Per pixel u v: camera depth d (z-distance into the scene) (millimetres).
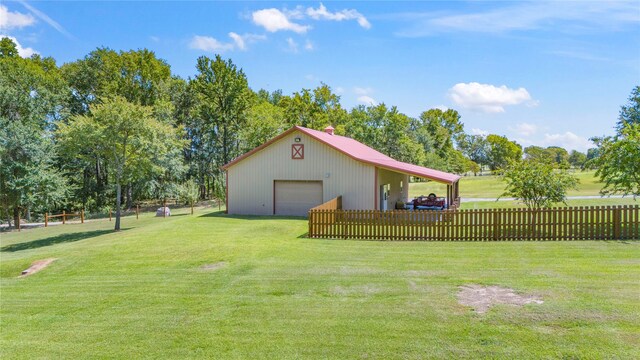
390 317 7148
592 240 13078
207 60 48250
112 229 26875
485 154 114062
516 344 5887
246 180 24781
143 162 26094
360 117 64688
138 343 6934
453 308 7340
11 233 29438
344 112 69625
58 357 6676
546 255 11195
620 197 32719
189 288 9688
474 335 6250
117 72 46094
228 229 18234
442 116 99062
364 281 9328
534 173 17469
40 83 42719
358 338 6469
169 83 52656
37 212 40781
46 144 34906
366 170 22344
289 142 23844
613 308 6848
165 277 10758
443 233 14195
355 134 60156
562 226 13445
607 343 5719
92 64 48438
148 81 48000
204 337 6934
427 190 49906
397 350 6008
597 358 5391
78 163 44562
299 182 23875
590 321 6406
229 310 8062
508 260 10773
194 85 49000
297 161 23688
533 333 6156
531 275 9125
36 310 9133
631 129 16016
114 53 48094
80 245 17469
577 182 17594
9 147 32406
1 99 37781
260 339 6695
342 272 10164
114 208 46625
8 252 20828
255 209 24625
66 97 44875
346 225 15195
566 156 122812
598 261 10266
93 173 50750
